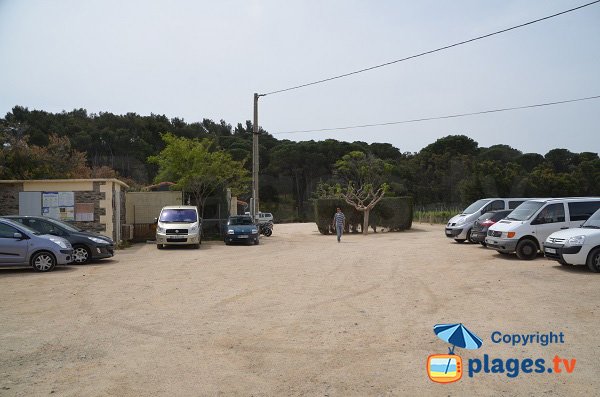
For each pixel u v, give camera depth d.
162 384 5.29
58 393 5.04
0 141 29.80
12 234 14.13
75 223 22.05
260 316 8.41
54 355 6.31
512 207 22.94
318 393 5.02
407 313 8.50
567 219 15.88
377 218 34.28
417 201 57.22
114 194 22.95
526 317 8.05
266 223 32.16
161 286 11.55
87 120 65.81
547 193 48.03
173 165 29.81
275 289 11.05
